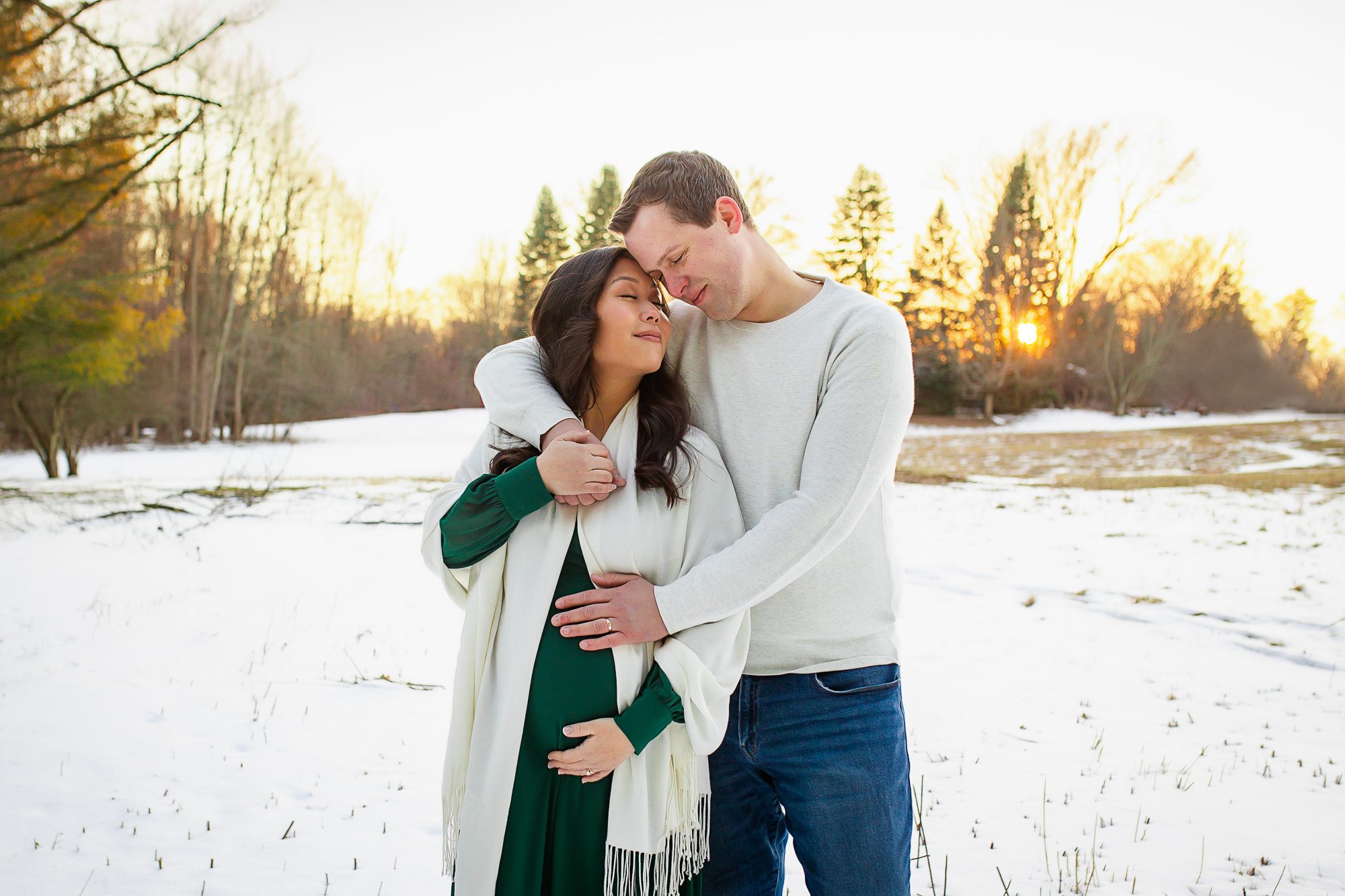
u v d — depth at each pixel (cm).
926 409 4641
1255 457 2400
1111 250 4531
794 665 162
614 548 157
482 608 163
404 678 478
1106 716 439
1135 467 2238
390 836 295
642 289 166
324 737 389
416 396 5138
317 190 4022
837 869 157
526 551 161
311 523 1074
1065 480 1558
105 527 1024
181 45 916
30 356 1823
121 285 1819
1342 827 314
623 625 148
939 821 318
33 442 2022
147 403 2744
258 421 3812
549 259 5328
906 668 525
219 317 3506
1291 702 462
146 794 323
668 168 160
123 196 1152
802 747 159
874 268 5066
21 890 252
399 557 857
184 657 508
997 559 862
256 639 552
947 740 405
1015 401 4503
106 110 990
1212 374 4534
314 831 297
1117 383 4584
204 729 393
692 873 162
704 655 148
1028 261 4403
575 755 148
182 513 1089
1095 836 303
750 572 145
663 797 156
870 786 155
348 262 4803
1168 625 623
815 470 150
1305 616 633
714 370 175
